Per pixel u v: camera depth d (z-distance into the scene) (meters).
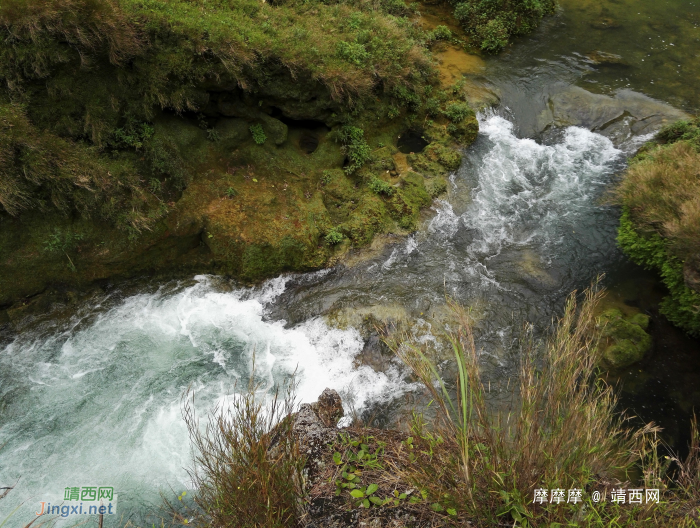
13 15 7.32
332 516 3.89
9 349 8.00
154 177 8.73
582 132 12.16
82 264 8.44
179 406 7.37
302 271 9.37
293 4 11.07
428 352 8.12
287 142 10.16
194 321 8.63
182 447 6.86
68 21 7.49
